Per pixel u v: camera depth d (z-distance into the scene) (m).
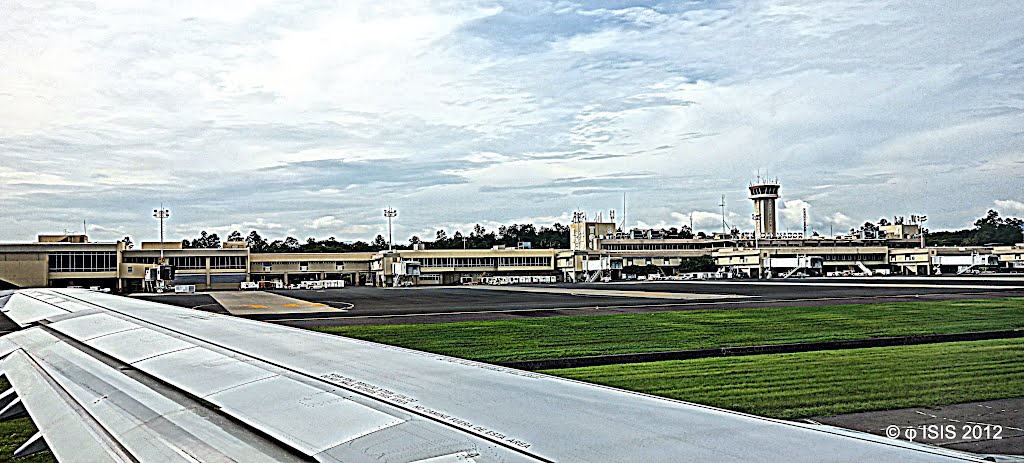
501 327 32.25
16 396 7.04
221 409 4.94
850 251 153.00
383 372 5.93
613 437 3.83
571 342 25.55
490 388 5.25
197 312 11.50
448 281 137.62
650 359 21.22
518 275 142.62
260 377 5.84
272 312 44.72
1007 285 72.00
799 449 3.57
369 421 4.32
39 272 97.38
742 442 3.72
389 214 142.25
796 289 71.75
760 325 31.22
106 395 5.88
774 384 16.48
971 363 19.44
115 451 4.52
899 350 22.64
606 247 158.75
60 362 7.55
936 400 14.31
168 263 121.12
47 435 5.23
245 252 125.38
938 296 53.50
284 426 4.39
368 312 43.81
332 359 6.63
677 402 4.78
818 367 18.97
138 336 8.51
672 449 3.59
